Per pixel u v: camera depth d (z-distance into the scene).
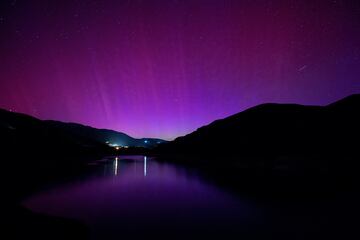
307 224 10.78
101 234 9.80
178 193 19.52
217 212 13.37
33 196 17.72
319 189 18.08
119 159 77.06
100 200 16.75
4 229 7.40
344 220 11.13
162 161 64.94
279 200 15.61
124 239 9.25
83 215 12.84
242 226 10.79
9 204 10.33
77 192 19.77
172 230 10.34
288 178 23.88
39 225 8.26
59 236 7.81
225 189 20.91
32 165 34.97
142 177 30.73
